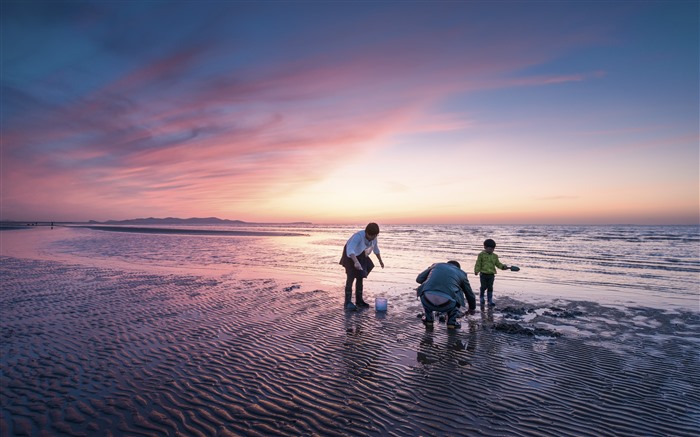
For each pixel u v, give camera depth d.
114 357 5.72
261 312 8.64
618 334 7.09
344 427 3.80
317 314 8.49
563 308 9.38
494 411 4.13
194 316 8.23
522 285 12.88
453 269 7.67
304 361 5.62
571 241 44.41
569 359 5.72
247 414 4.05
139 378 4.96
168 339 6.62
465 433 3.69
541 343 6.50
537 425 3.85
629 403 4.32
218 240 44.12
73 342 6.40
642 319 8.28
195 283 12.65
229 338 6.69
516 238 52.84
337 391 4.62
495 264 9.41
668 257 23.33
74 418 3.92
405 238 53.91
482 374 5.14
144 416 3.98
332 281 13.37
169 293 10.80
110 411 4.08
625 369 5.34
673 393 4.58
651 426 3.83
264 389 4.66
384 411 4.13
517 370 5.30
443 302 7.26
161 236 53.75
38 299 9.84
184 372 5.17
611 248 31.97
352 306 8.96
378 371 5.25
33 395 4.44
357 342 6.52
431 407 4.22
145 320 7.87
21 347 6.13
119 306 9.12
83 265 17.42
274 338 6.71
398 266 18.47
